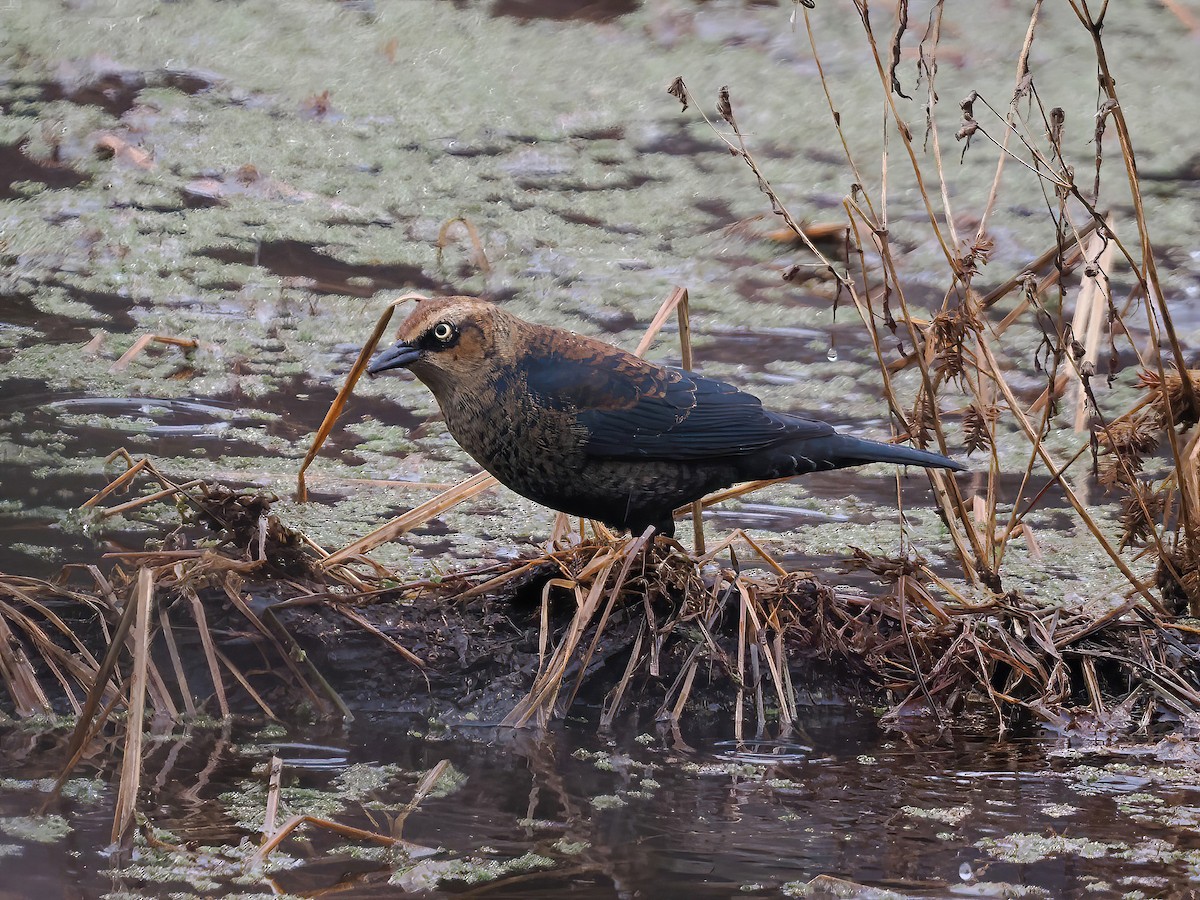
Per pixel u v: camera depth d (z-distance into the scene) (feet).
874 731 29.22
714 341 49.96
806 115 69.97
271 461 40.09
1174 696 30.37
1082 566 37.14
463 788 25.11
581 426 29.94
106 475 37.91
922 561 32.63
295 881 21.09
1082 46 77.56
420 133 67.46
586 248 56.80
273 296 51.21
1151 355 48.85
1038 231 58.95
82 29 75.61
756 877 21.90
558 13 81.15
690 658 29.68
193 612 28.55
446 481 40.14
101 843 22.07
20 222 55.42
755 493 41.78
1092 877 22.21
